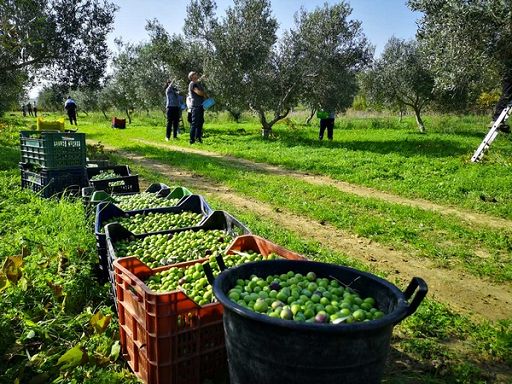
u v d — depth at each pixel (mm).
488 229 7664
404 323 4406
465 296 5227
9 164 12445
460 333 4316
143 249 4672
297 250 6285
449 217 8445
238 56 22031
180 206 6258
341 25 23562
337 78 23250
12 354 3541
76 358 3367
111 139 23469
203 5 23953
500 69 14641
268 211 8781
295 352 2279
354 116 47875
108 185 7914
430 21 15766
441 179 11523
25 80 18188
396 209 8719
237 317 2480
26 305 4215
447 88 15719
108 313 4246
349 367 2299
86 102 51562
